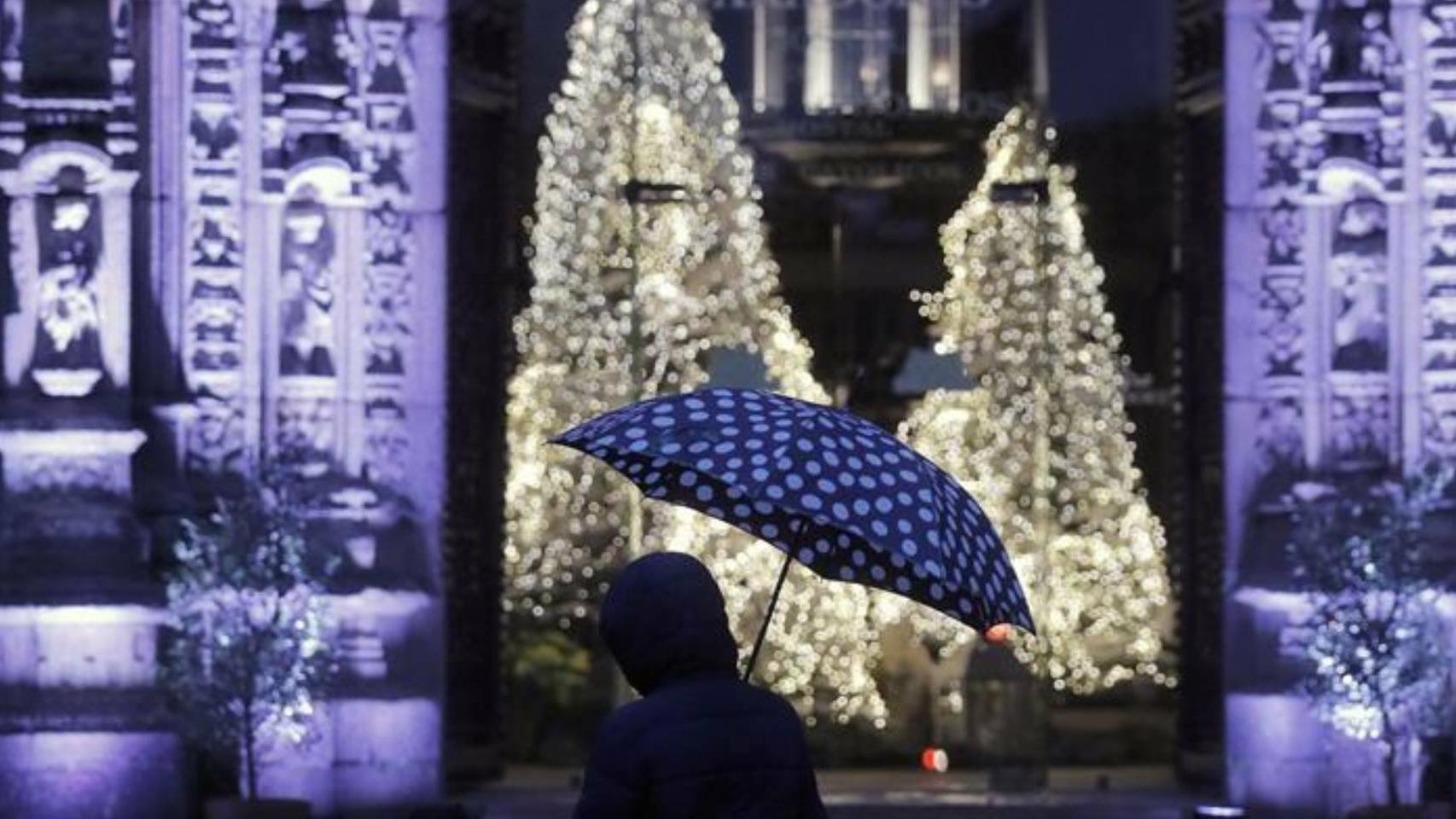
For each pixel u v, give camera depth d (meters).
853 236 37.81
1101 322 37.44
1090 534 37.06
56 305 28.11
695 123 36.91
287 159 29.95
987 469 36.69
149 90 29.44
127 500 28.27
